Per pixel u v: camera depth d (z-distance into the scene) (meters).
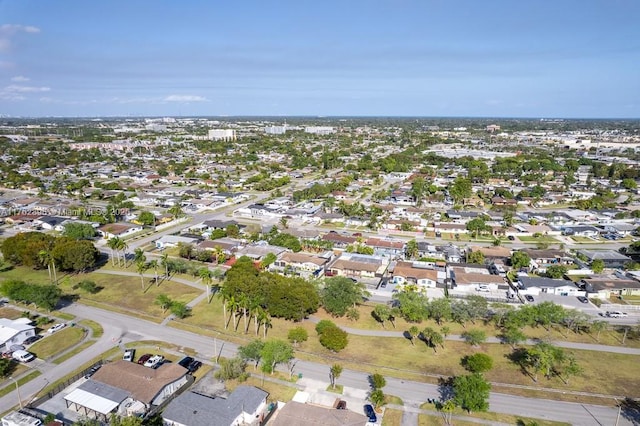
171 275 131.75
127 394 72.50
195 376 81.25
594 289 120.06
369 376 81.88
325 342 87.88
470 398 70.19
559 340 95.38
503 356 88.75
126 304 111.75
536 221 189.75
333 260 146.12
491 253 147.25
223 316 105.56
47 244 135.62
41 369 83.19
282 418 65.94
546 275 134.12
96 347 91.19
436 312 101.06
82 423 64.38
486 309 102.19
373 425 68.06
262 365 82.50
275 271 130.25
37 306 109.31
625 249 155.00
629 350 91.50
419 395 76.25
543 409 72.75
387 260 146.25
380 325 101.81
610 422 69.81
